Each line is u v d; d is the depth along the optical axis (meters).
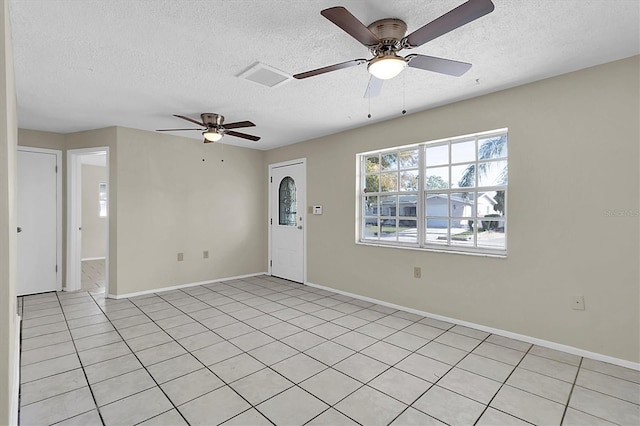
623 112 2.39
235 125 3.46
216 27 1.98
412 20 1.94
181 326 3.22
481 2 1.42
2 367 1.26
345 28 1.65
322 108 3.48
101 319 3.42
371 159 4.25
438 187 3.57
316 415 1.85
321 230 4.78
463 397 2.02
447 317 3.37
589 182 2.54
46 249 4.48
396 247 3.82
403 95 3.11
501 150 3.14
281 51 2.28
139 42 2.15
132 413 1.86
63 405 1.92
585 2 1.76
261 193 5.85
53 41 2.12
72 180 4.57
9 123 1.45
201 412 1.87
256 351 2.66
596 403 1.95
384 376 2.27
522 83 2.84
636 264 2.36
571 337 2.62
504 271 2.98
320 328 3.18
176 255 4.77
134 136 4.37
